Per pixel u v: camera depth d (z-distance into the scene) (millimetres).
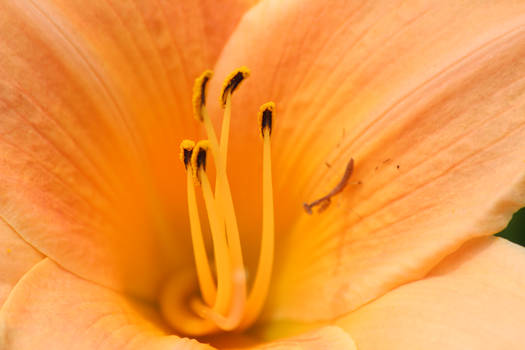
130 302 224
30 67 215
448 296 207
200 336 226
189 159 217
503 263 207
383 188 217
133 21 226
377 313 212
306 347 210
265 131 217
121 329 209
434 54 218
